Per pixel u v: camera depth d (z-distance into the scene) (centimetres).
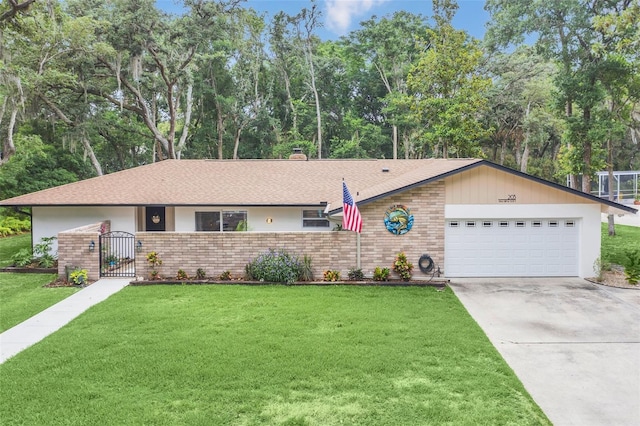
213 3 3034
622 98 2505
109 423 576
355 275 1388
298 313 1042
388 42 4438
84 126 2822
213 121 4472
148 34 2733
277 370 728
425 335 896
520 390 673
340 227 1562
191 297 1189
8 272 1552
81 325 962
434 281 1372
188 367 738
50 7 2172
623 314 1065
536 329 961
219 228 1734
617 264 1636
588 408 630
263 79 4812
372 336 888
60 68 2650
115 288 1298
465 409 614
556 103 2409
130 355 790
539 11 2425
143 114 3206
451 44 3127
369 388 671
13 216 2848
